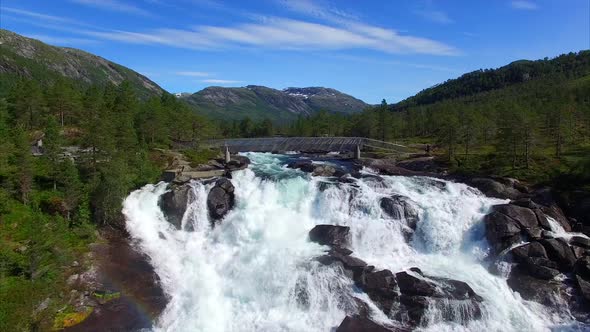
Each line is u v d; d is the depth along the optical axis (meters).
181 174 77.44
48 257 49.03
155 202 68.00
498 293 49.50
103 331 42.84
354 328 43.38
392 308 45.94
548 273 51.75
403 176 81.31
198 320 46.22
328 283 49.12
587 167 71.56
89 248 56.50
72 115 109.56
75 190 62.78
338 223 63.62
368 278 49.19
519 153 86.31
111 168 65.56
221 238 63.28
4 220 55.94
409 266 55.03
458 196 70.00
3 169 60.03
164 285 51.62
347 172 81.94
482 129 119.25
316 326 45.09
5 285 44.41
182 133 119.38
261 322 46.09
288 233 62.56
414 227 62.09
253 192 71.88
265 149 127.69
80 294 47.47
